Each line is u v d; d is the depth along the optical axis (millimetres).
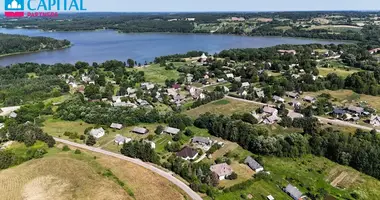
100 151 103312
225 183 85438
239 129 111750
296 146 101812
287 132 118188
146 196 76438
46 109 142375
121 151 101250
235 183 85312
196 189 80375
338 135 103875
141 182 82750
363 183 87188
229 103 154000
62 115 135000
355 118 128375
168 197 76438
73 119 131875
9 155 92438
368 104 148250
